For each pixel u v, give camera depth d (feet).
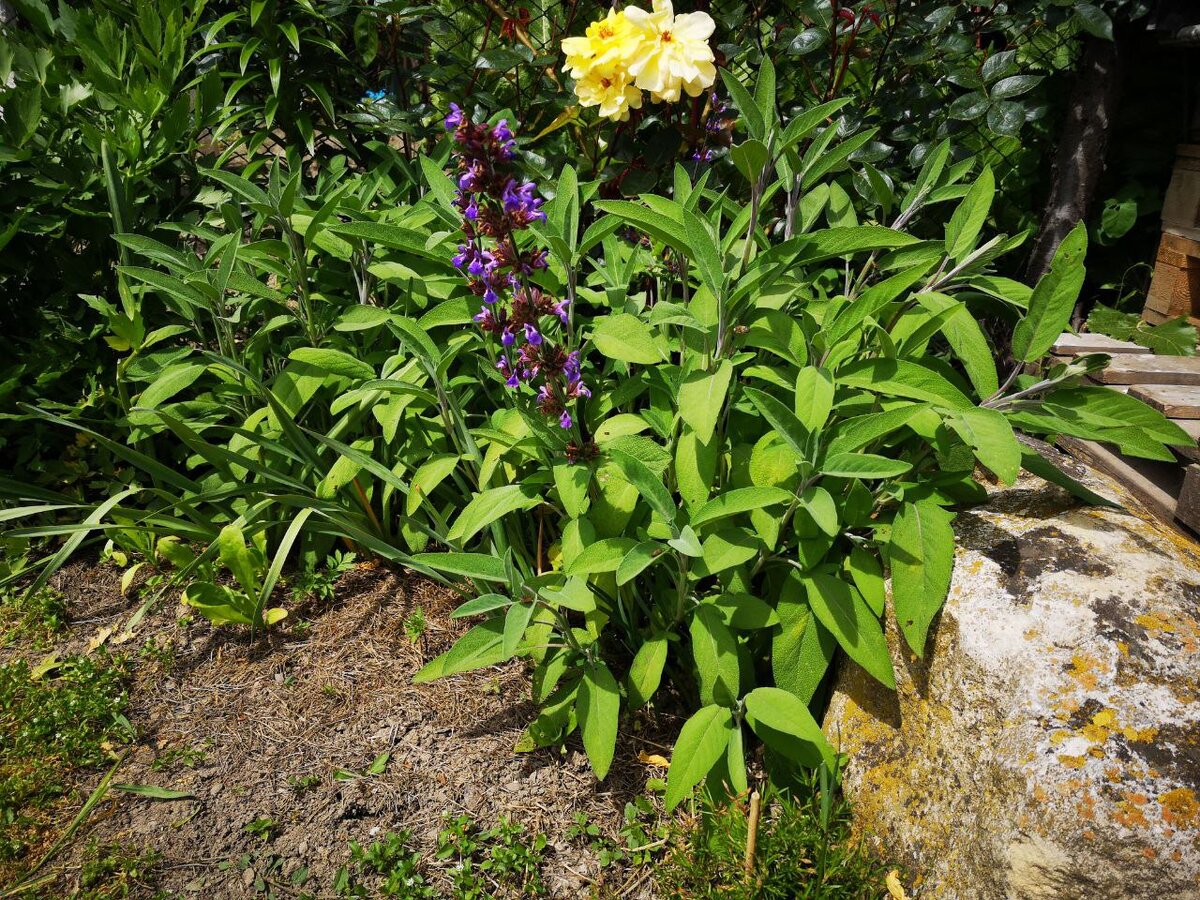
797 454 1.85
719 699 1.95
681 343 2.28
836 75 3.05
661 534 1.98
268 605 2.61
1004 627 1.70
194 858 1.93
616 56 2.07
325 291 3.00
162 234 3.10
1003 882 1.56
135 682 2.40
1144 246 3.72
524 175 2.95
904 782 1.82
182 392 3.00
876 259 2.61
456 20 3.28
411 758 2.17
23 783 2.08
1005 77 3.04
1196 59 3.20
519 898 1.86
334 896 1.86
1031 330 1.92
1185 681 1.55
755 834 1.70
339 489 2.69
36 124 2.76
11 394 2.89
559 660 2.13
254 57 3.46
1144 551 1.80
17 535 2.46
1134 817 1.45
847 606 1.89
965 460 1.99
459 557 2.00
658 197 2.19
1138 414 1.87
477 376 2.68
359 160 3.51
